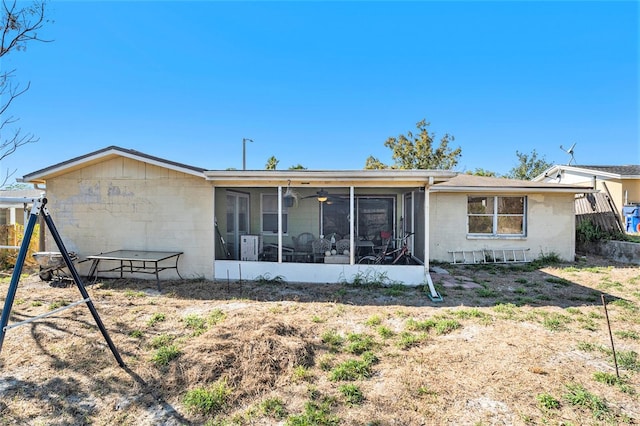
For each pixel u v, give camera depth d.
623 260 10.12
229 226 9.23
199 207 7.46
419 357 3.68
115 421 2.59
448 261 10.23
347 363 3.49
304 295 6.28
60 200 7.85
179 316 5.04
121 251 7.54
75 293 6.36
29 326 4.53
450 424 2.55
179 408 2.76
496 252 10.26
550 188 9.91
